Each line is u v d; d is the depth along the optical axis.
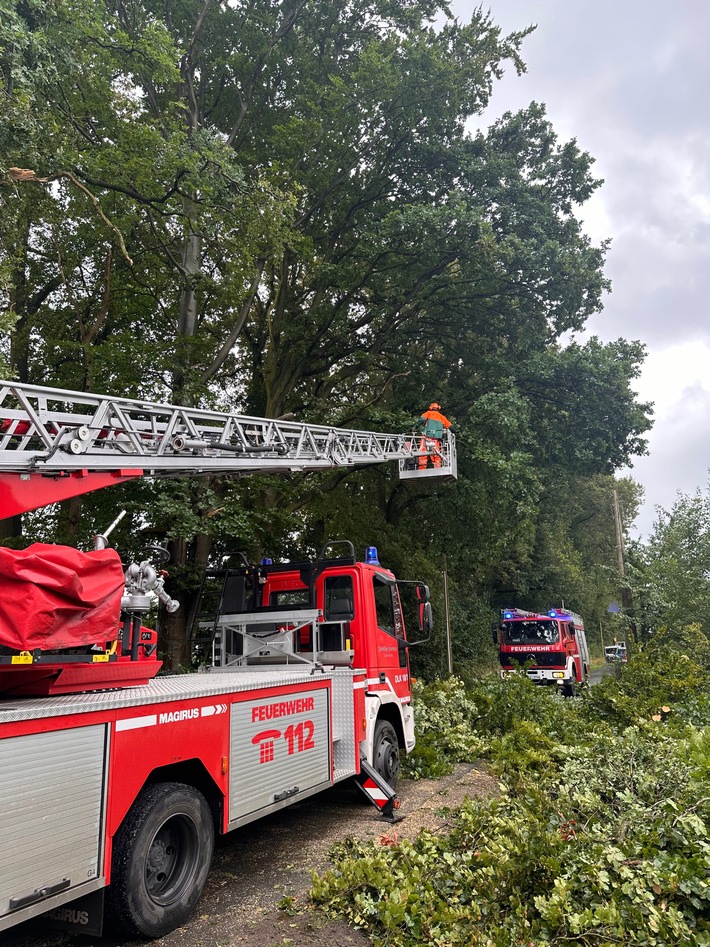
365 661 8.12
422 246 19.92
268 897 5.30
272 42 19.64
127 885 4.25
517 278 21.88
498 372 22.16
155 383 16.72
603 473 23.86
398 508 25.50
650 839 5.20
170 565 14.62
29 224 14.26
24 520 15.94
